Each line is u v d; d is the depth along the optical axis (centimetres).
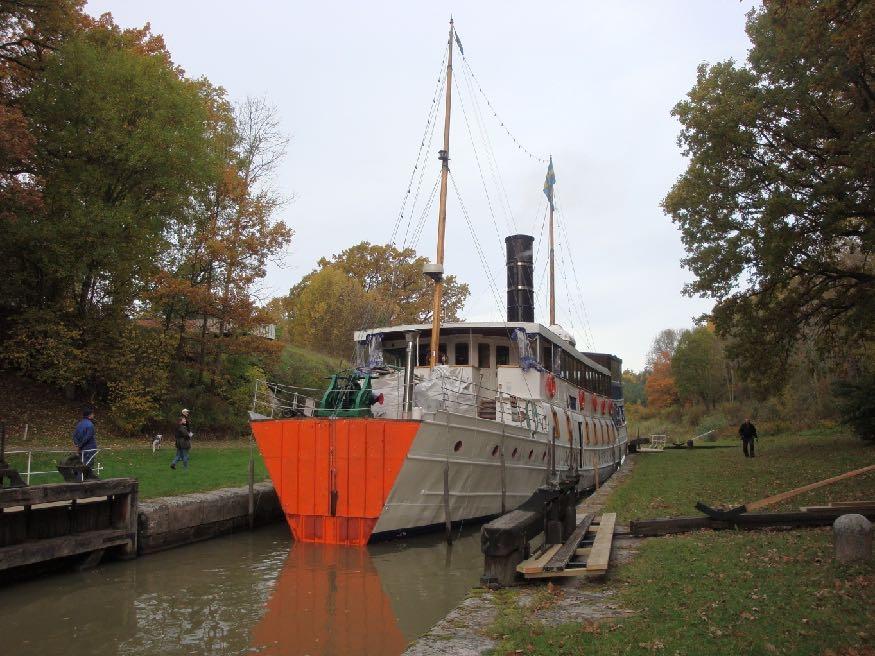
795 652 494
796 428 4175
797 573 713
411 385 1352
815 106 1759
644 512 1320
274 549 1286
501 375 1850
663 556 861
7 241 2127
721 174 1928
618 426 3350
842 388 2480
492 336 1897
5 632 776
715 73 1914
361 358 1838
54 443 1936
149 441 2362
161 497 1378
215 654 700
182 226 2800
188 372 2770
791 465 2012
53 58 2231
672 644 529
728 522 1027
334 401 1441
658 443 4322
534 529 937
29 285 2358
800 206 1666
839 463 1911
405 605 888
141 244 2394
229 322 2817
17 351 2152
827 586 656
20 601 907
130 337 2434
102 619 826
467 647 572
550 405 1953
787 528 1005
